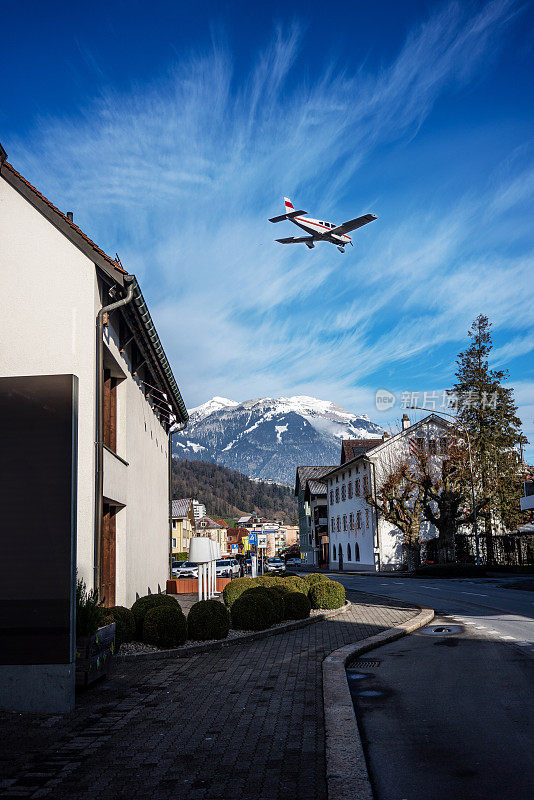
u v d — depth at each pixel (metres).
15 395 8.09
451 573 42.47
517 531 56.50
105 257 13.22
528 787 5.01
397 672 10.05
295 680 9.06
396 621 16.20
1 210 13.27
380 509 49.06
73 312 13.02
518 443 60.00
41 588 7.82
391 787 5.14
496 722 6.88
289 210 50.31
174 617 11.82
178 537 80.62
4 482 7.98
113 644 9.79
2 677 7.72
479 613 18.97
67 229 13.14
